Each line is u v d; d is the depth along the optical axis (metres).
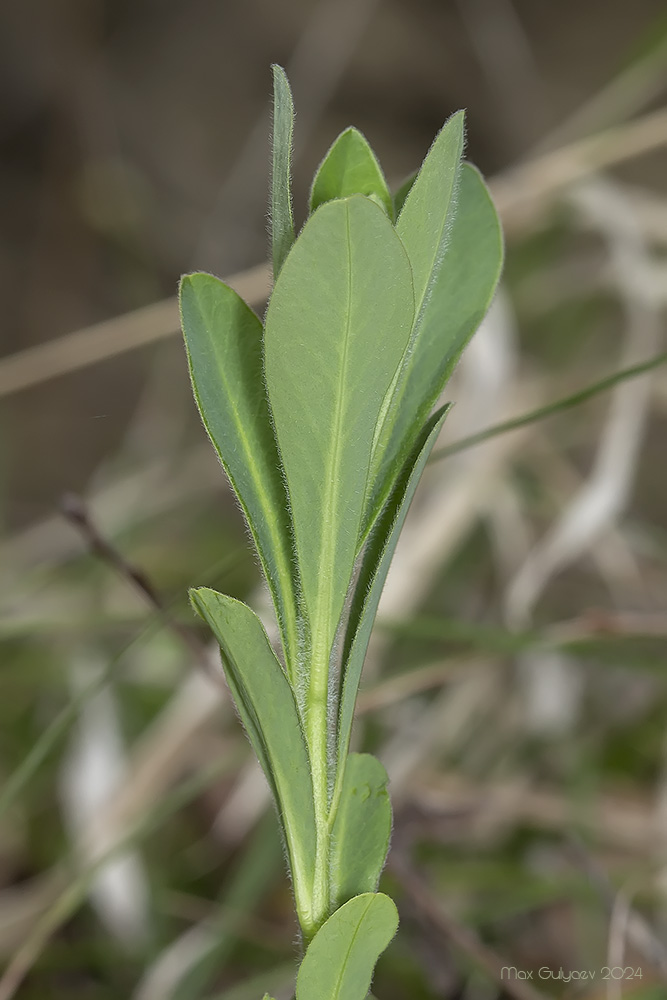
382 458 0.23
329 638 0.23
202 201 1.52
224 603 0.22
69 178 1.38
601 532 0.60
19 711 0.60
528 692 0.57
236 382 0.23
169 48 1.65
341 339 0.22
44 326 1.30
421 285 0.22
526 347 0.80
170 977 0.43
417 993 0.41
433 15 1.61
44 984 0.46
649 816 0.52
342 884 0.23
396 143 1.56
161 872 0.52
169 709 0.55
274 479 0.23
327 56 1.14
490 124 1.54
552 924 0.48
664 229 0.72
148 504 0.73
